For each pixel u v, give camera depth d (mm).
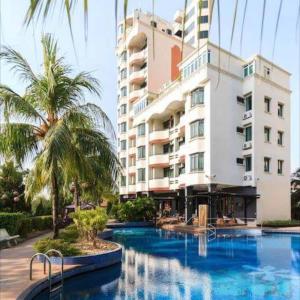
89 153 16172
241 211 32219
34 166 14867
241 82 32906
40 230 24703
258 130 31719
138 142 44812
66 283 10820
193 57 32312
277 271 13078
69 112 15555
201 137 30938
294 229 27219
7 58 14273
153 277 12008
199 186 33000
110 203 39656
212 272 12883
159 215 38500
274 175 32844
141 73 48844
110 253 13164
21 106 14242
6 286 8672
